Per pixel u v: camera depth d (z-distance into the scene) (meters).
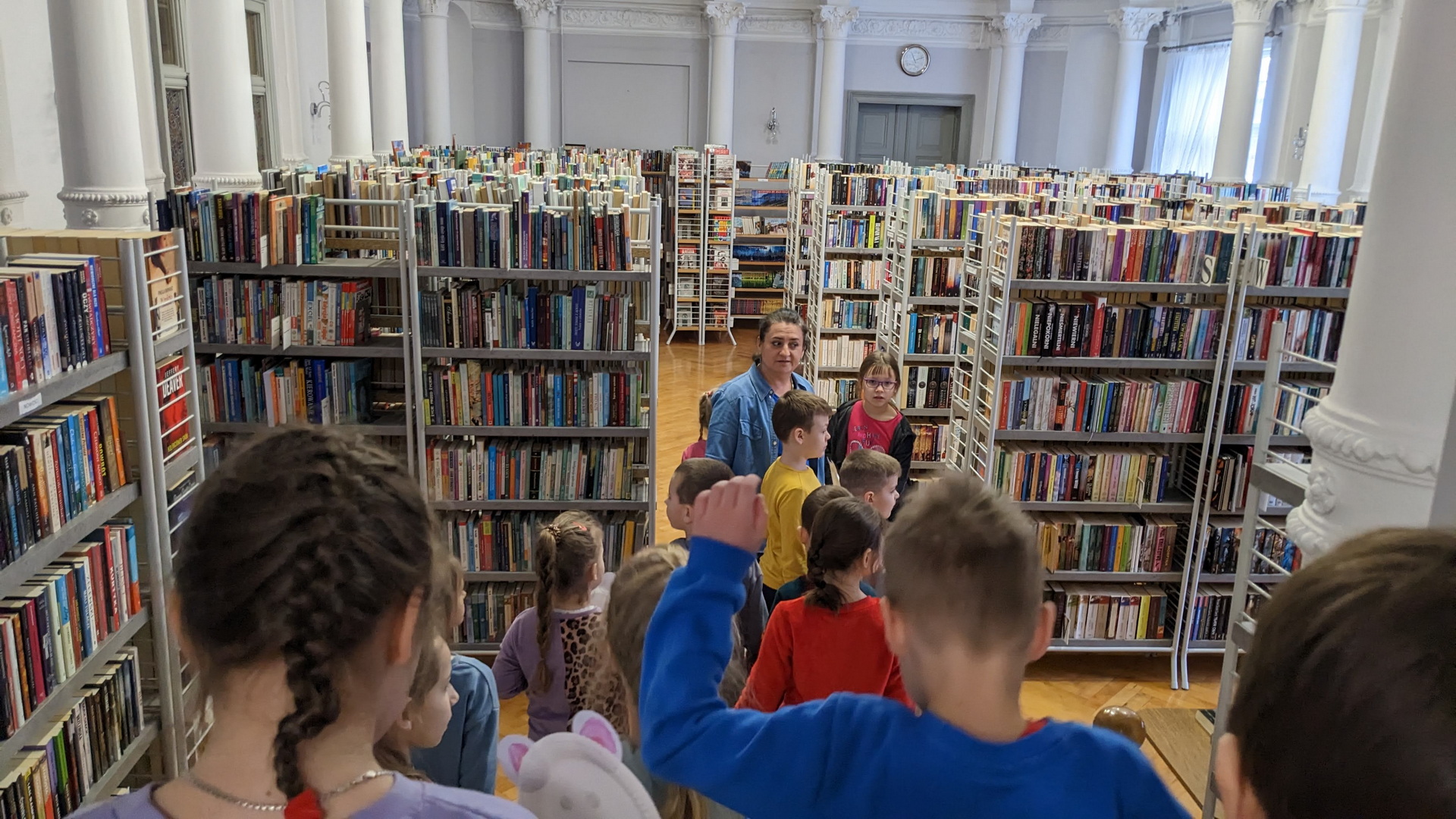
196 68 5.75
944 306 6.39
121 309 2.36
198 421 2.77
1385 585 0.58
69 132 4.07
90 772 2.25
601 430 4.13
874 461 3.09
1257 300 4.59
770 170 13.59
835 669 2.11
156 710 2.58
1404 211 1.91
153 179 6.91
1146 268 4.21
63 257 2.22
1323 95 10.32
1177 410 4.30
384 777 0.78
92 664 2.21
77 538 2.12
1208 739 3.07
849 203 7.59
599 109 16.03
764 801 0.97
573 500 4.22
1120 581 4.64
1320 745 0.56
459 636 4.32
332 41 8.66
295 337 3.97
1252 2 11.66
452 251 3.94
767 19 15.83
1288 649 0.60
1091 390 4.29
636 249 4.25
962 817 0.90
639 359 4.07
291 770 0.71
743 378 3.62
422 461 4.11
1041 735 0.94
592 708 1.85
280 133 10.04
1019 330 4.26
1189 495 4.47
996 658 0.95
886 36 16.05
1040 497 4.44
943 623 0.96
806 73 16.08
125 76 4.14
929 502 1.03
